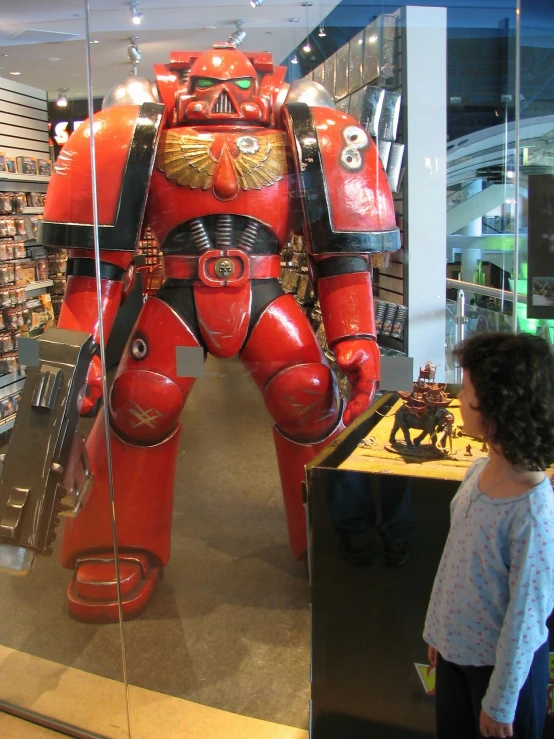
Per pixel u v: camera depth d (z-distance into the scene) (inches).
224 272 83.8
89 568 95.3
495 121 88.2
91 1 82.0
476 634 51.3
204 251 84.0
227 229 83.6
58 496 78.3
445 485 63.9
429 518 65.1
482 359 48.6
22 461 77.9
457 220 90.0
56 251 100.6
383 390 81.2
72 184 81.9
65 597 97.1
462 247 89.9
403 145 89.2
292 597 95.7
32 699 85.0
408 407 72.6
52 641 93.8
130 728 80.2
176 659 89.0
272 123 86.3
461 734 55.8
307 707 82.0
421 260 89.6
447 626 52.8
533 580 46.8
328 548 68.7
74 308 83.8
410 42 87.4
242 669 87.4
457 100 88.4
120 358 89.0
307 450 91.7
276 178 82.9
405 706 70.4
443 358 89.0
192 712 82.1
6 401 101.2
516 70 86.5
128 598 94.7
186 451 94.9
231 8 83.7
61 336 80.4
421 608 67.3
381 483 65.6
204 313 85.0
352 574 68.7
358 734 72.6
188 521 97.1
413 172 89.4
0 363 103.0
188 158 81.7
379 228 82.3
